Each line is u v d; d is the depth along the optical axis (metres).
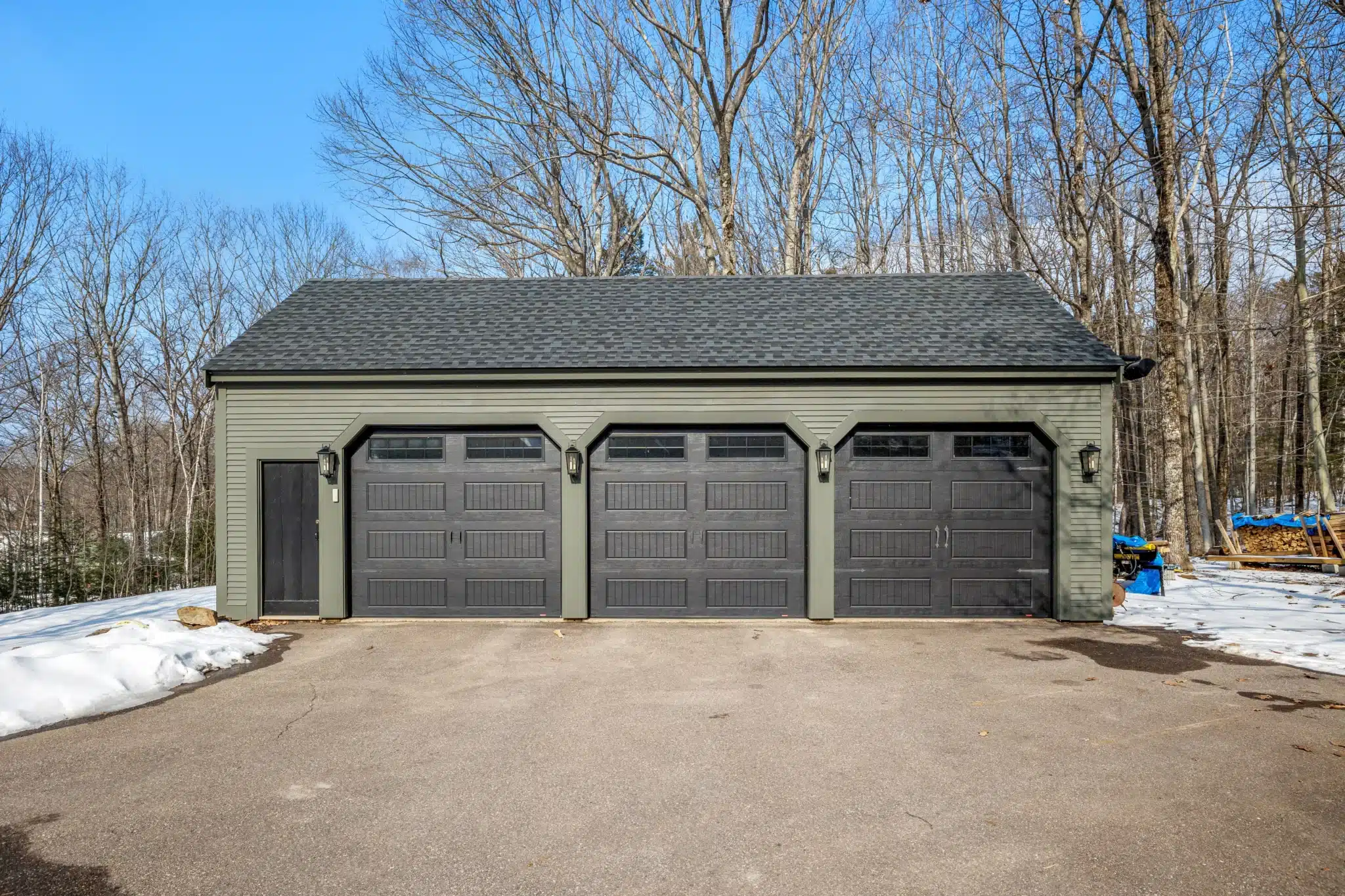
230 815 4.22
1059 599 9.78
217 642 8.17
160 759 5.08
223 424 10.07
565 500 10.02
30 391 24.38
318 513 10.07
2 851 3.82
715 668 7.54
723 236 20.41
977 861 3.65
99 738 5.52
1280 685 6.71
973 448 10.05
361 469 10.16
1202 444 19.72
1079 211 16.47
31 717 5.85
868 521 10.02
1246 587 12.20
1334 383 22.72
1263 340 25.27
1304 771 4.74
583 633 9.25
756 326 10.91
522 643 8.76
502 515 10.13
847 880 3.49
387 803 4.38
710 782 4.65
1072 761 4.93
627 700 6.43
